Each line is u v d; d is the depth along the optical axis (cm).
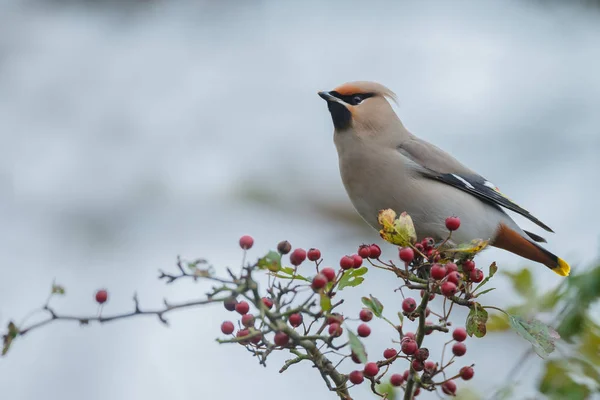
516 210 1252
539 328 755
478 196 1261
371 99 1273
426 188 1227
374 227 1300
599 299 1020
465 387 1086
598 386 999
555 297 1042
